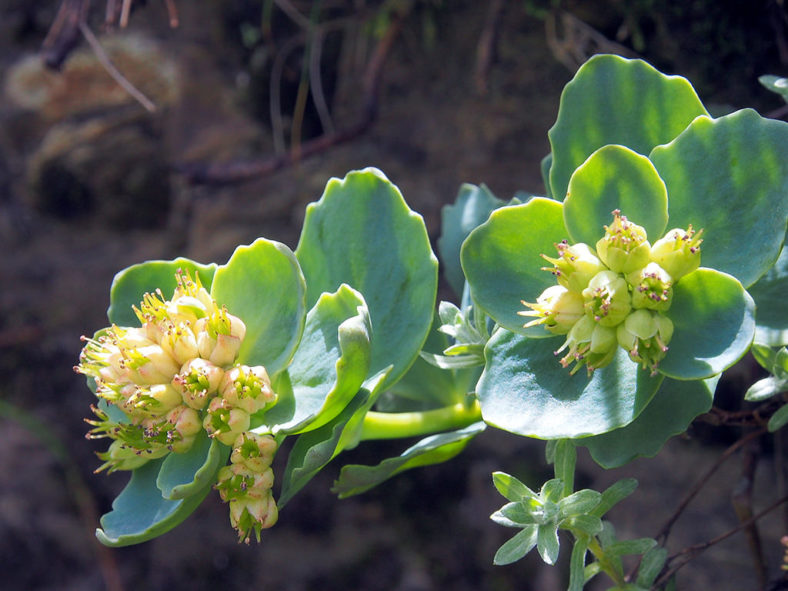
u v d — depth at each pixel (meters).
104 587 0.69
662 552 0.33
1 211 0.75
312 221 0.34
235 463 0.31
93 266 0.73
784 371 0.31
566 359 0.30
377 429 0.35
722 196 0.31
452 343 0.35
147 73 0.69
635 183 0.30
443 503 0.61
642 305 0.30
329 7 0.56
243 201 0.62
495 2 0.48
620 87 0.32
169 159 0.70
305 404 0.32
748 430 0.44
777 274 0.32
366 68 0.56
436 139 0.54
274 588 0.64
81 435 0.72
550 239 0.31
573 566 0.31
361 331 0.31
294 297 0.32
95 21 0.69
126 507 0.32
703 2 0.42
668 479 0.49
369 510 0.63
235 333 0.32
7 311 0.73
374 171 0.33
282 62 0.59
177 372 0.32
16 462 0.71
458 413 0.35
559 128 0.32
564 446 0.31
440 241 0.37
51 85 0.71
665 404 0.31
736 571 0.45
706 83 0.43
